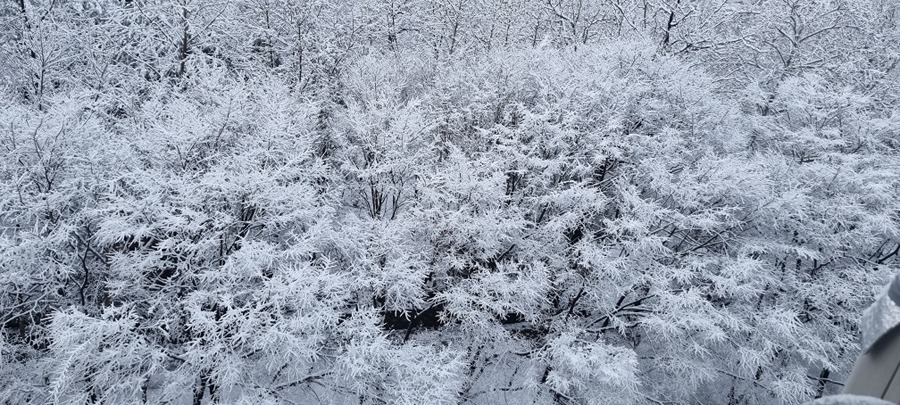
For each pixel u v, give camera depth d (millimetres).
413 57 17438
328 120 15086
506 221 11484
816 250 13031
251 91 12711
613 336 13883
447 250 12023
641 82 13688
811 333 12812
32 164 10133
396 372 10852
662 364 12688
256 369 10680
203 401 11500
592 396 12070
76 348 8461
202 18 14641
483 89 14797
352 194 14273
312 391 11789
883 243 13219
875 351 995
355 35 18141
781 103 15227
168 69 14062
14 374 10219
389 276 11086
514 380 13453
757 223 12750
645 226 11727
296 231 12078
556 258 12859
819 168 12477
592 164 13328
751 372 12812
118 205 9445
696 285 13008
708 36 18422
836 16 17797
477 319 11891
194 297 9703
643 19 19719
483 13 21516
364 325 10930
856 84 16250
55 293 10094
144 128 11641
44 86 13703
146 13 13586
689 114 13469
